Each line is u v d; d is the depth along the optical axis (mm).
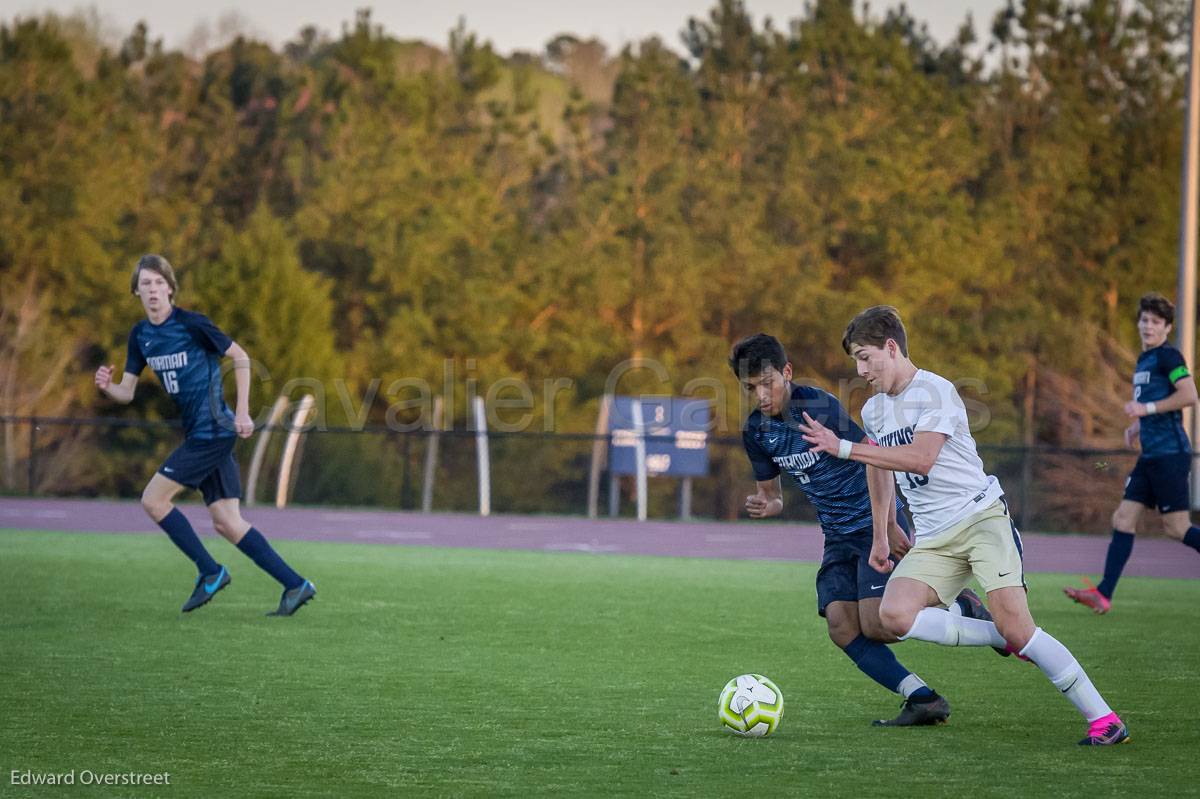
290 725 15430
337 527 51312
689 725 15680
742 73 100375
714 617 26125
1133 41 98000
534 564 37719
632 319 93000
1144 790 12617
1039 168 94125
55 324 89812
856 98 96000
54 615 24781
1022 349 90938
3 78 92938
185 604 24750
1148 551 47719
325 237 93375
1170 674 20078
